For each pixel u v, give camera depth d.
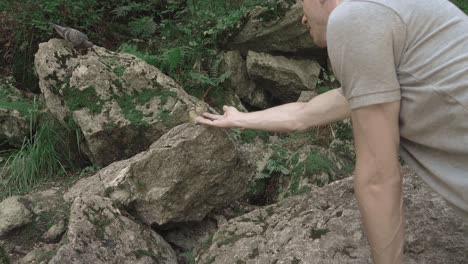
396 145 1.60
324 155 4.14
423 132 1.63
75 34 3.98
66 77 3.95
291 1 4.54
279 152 4.17
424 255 2.34
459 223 2.43
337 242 2.49
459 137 1.57
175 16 5.26
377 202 1.62
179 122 3.86
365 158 1.61
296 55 4.87
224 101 4.59
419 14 1.54
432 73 1.53
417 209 2.54
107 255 2.81
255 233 2.75
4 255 3.07
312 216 2.69
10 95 4.65
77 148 4.15
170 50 4.52
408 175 2.79
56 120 4.20
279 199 3.89
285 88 4.82
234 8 5.02
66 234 2.99
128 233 2.97
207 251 2.77
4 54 5.02
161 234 3.38
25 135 4.29
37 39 4.79
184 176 3.22
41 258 3.05
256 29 4.65
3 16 5.05
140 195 3.20
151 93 3.94
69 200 3.48
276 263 2.49
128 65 3.99
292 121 2.29
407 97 1.59
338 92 2.18
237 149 3.38
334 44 1.55
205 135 3.19
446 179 1.64
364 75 1.52
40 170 4.06
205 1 5.12
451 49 1.53
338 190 2.83
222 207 3.54
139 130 3.84
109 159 3.94
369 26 1.50
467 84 1.50
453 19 1.56
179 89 4.02
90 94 3.88
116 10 5.18
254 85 4.85
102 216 2.95
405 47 1.55
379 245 1.67
